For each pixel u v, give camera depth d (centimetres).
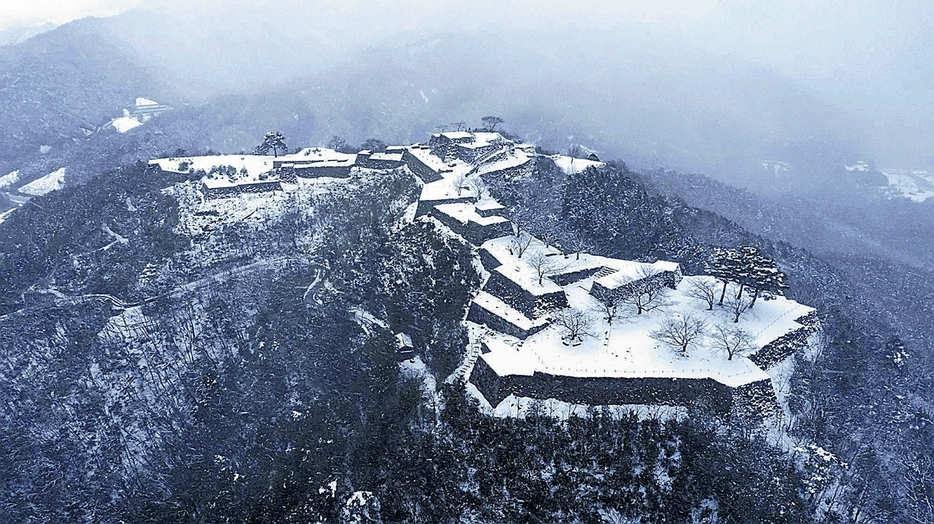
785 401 10350
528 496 9119
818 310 12912
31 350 15600
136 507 11269
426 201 15975
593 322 11400
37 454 13012
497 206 15300
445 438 10169
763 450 9306
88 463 12788
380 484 10138
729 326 11356
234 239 18388
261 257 18138
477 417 10162
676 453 9356
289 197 19825
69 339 15725
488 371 10494
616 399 10038
